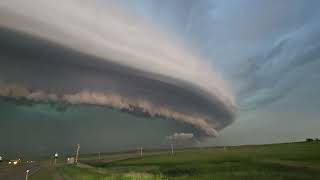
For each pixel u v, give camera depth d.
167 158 136.00
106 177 49.03
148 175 51.06
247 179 42.91
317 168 52.94
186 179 46.59
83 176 53.66
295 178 41.41
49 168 96.19
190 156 136.62
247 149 159.25
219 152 153.50
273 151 119.69
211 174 54.00
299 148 127.06
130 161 138.00
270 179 41.38
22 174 62.75
